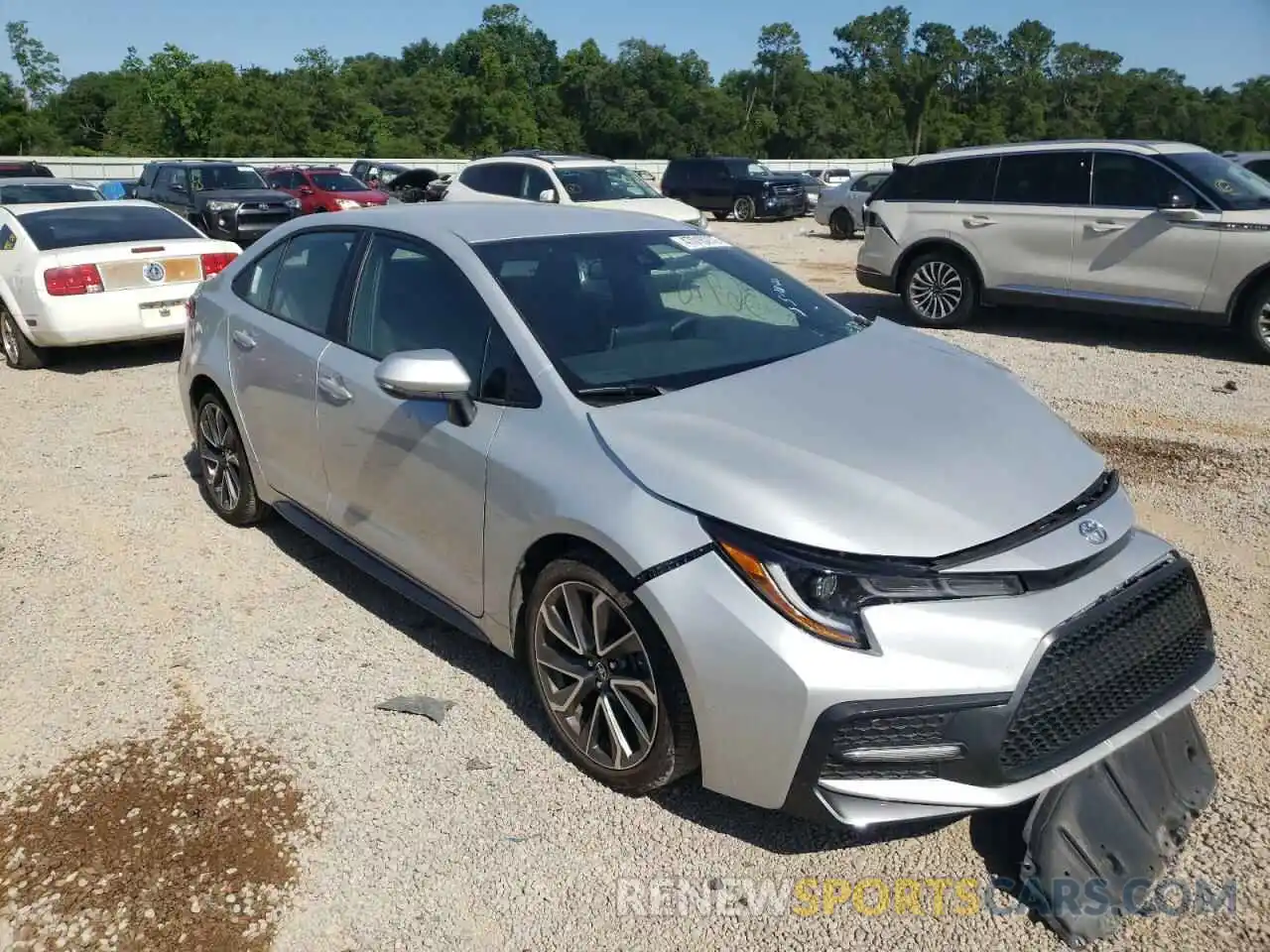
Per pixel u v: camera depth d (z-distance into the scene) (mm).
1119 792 2846
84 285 8648
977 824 3029
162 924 2771
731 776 2832
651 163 40594
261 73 60562
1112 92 82062
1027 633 2625
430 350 3396
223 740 3539
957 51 83562
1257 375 8164
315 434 4293
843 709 2604
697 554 2812
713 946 2658
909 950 2615
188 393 5402
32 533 5387
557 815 3139
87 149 55531
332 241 4484
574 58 76375
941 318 10508
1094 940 2596
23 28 59906
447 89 70625
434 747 3477
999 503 2850
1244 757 3248
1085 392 7742
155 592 4668
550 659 3330
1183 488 5617
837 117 75562
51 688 3895
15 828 3137
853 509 2766
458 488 3523
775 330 3951
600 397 3311
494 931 2729
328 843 3051
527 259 3867
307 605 4523
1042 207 9586
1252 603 4250
